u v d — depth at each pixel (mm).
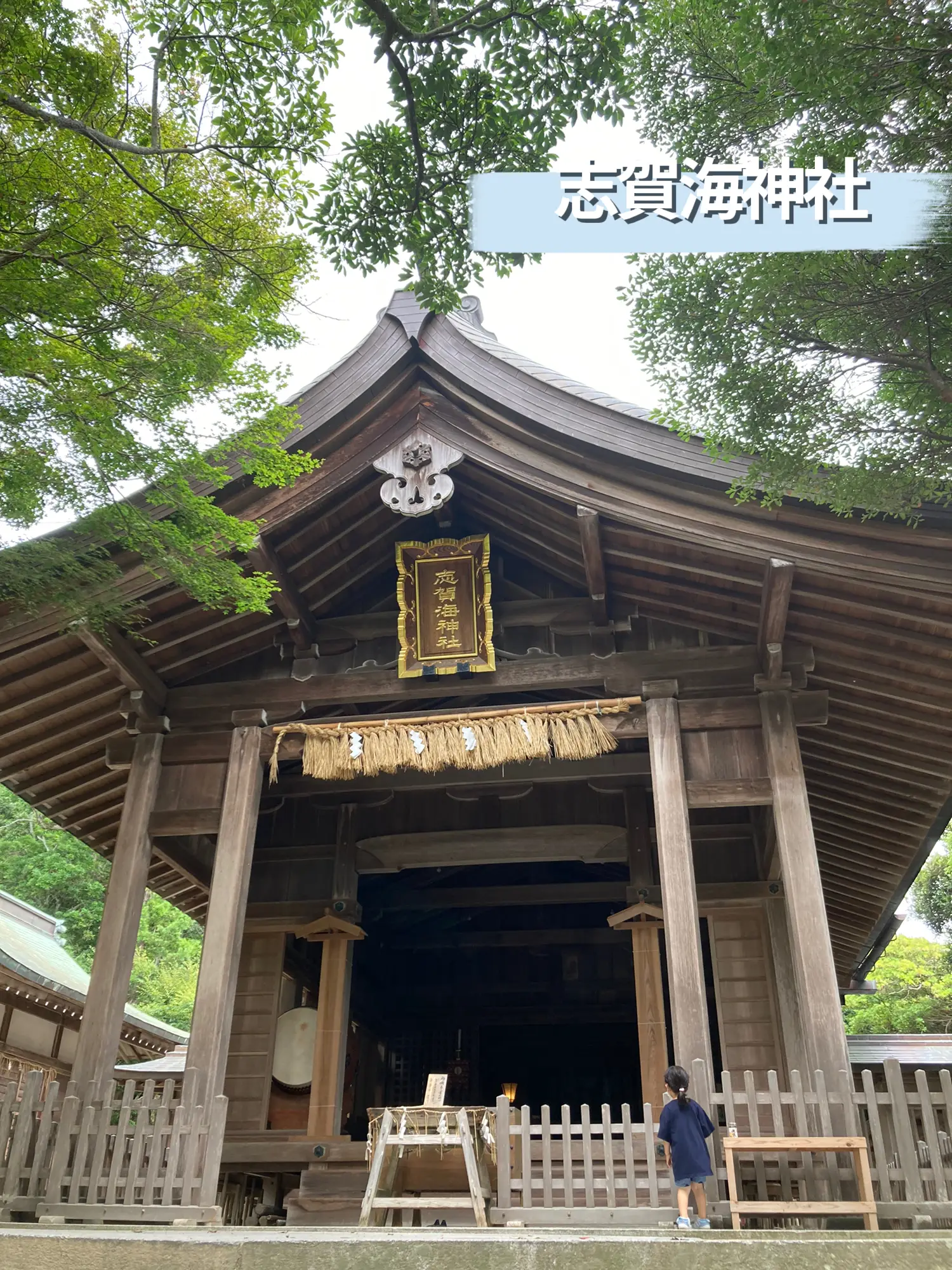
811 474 6664
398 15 5336
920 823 10508
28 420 5781
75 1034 16422
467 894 13430
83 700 9727
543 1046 18359
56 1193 6570
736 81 5688
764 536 7770
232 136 5559
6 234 5410
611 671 8930
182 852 11102
